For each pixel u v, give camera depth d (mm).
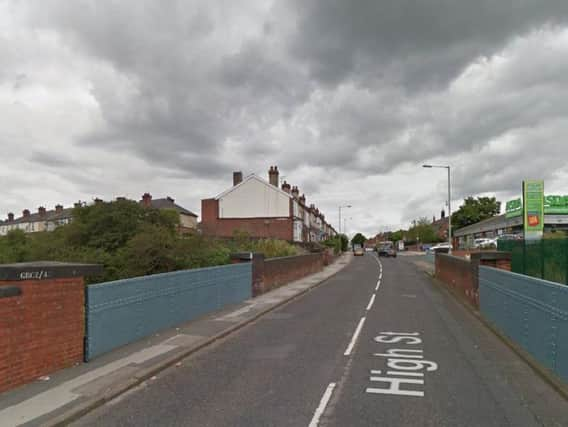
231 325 11547
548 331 7363
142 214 18516
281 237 48375
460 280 18250
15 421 5332
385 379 7105
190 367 7965
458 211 86125
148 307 10172
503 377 7203
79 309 7805
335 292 20719
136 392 6617
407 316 13430
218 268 14523
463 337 10352
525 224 26062
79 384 6660
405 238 127500
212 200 50281
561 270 9773
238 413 5715
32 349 6766
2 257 18047
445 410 5750
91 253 15750
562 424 5312
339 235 86625
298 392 6504
